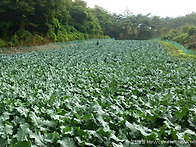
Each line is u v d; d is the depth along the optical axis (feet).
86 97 25.11
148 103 21.95
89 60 53.88
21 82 31.71
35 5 108.06
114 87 28.78
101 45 103.60
